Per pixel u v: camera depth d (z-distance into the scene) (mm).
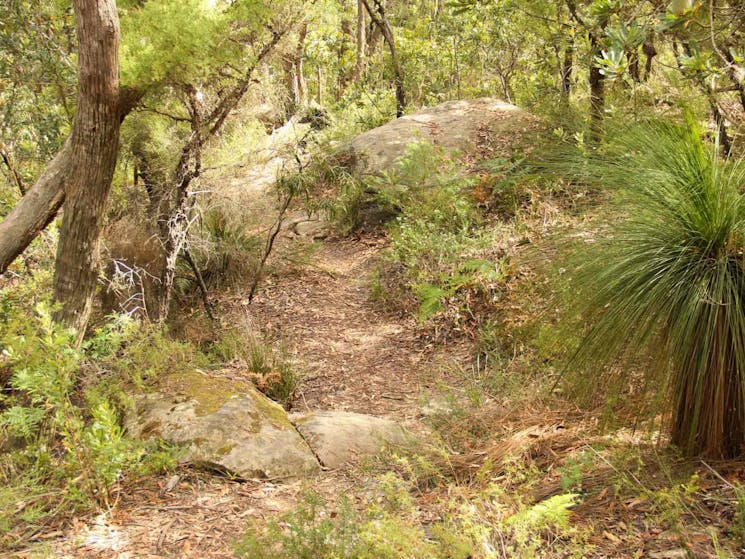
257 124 7512
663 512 2662
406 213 8008
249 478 3902
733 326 2867
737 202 2928
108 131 4910
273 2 5727
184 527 3367
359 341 6539
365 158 9469
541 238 4289
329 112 11945
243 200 8266
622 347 3053
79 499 3480
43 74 7086
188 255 6934
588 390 3203
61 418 3568
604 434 3482
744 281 2908
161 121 6750
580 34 7477
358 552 2633
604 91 7340
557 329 3490
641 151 3385
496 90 13609
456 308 6305
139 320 5859
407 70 13633
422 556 2535
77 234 5020
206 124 6379
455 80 14156
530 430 3873
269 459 4016
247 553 2924
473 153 9289
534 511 2539
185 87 5980
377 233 9062
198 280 7074
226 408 4383
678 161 3129
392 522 2623
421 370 5805
